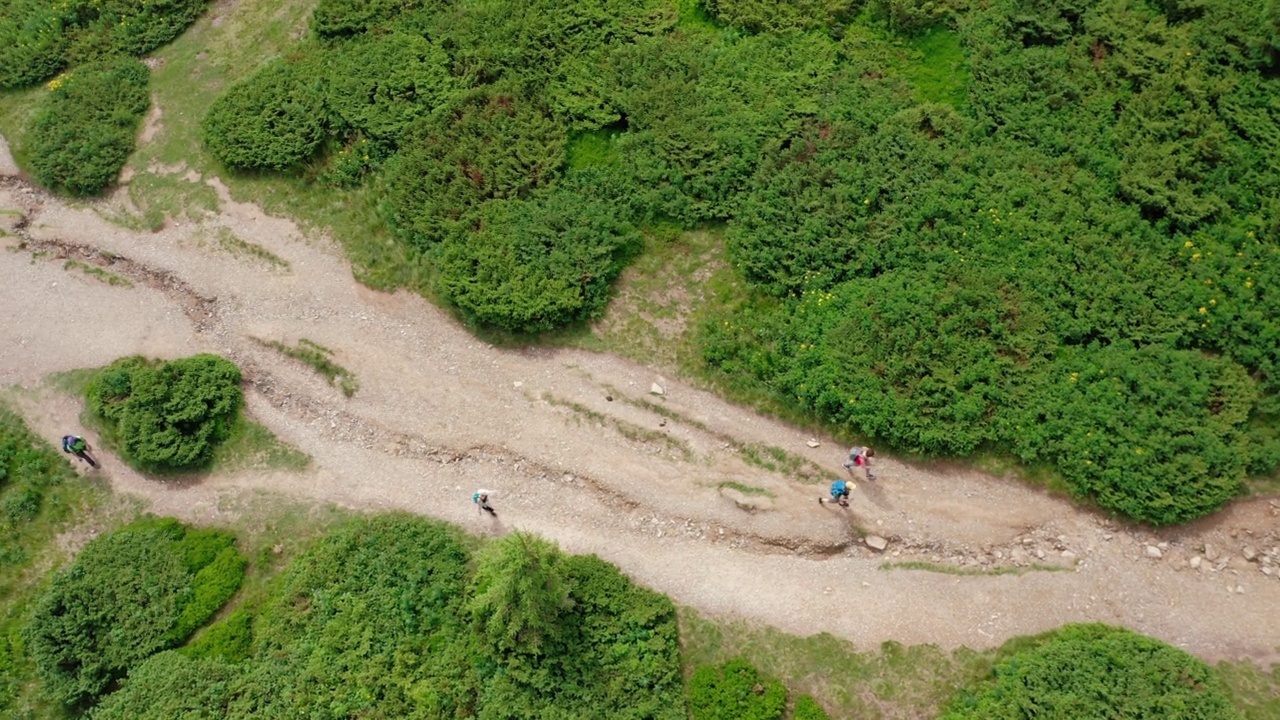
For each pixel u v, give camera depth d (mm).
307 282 28594
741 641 22797
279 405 27062
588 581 23047
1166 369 23844
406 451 26047
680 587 23594
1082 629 22062
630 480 25000
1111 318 24578
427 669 22125
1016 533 23625
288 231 29469
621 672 21797
